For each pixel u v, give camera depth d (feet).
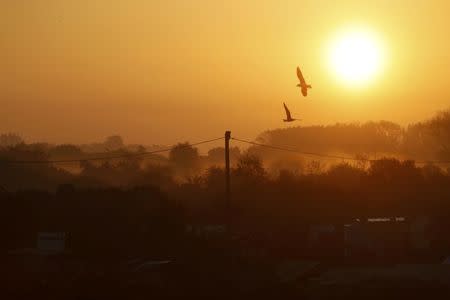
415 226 358.43
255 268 267.80
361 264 323.57
